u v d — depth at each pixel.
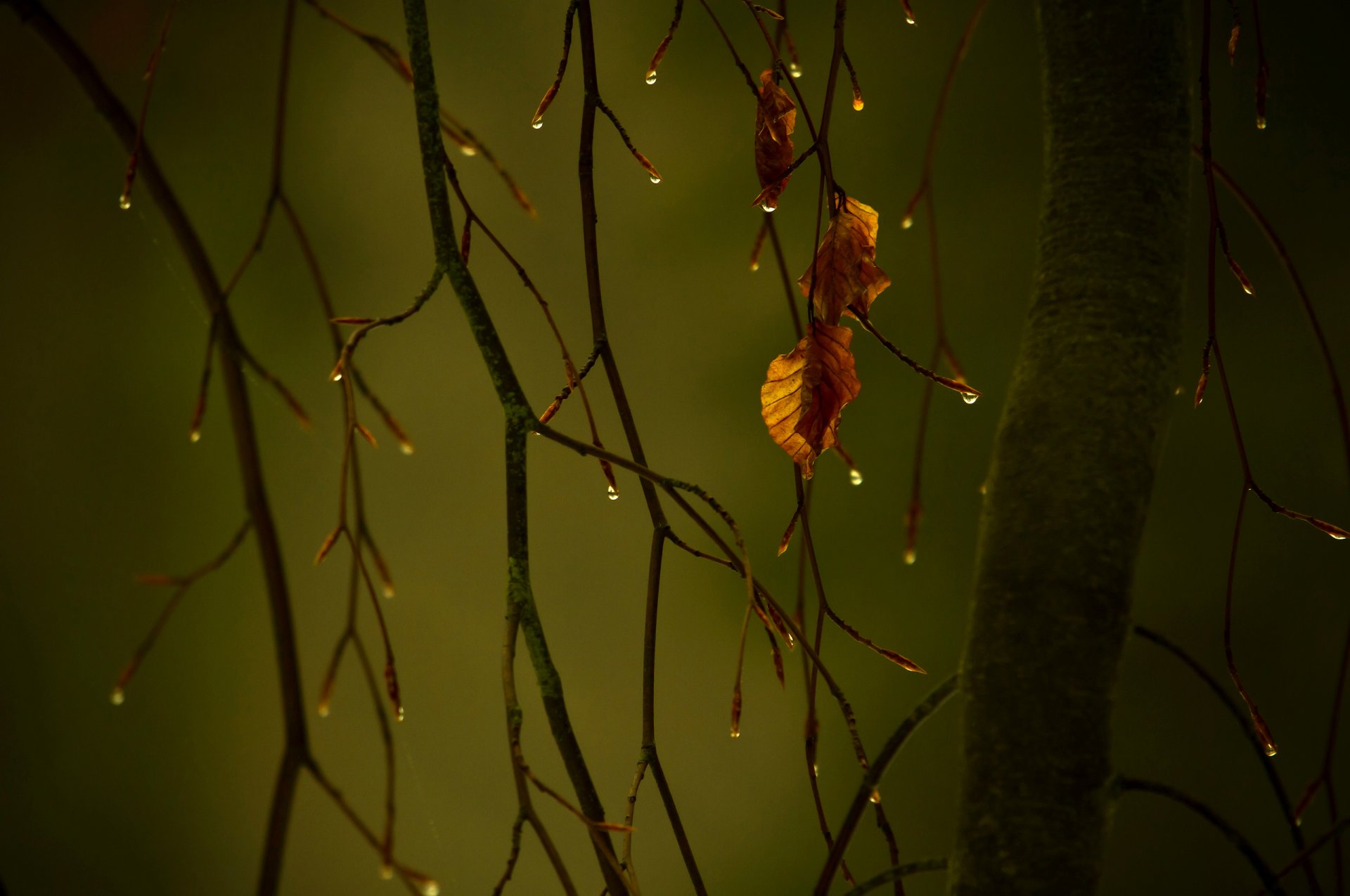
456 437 4.07
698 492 1.79
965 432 3.74
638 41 3.95
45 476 4.25
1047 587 1.77
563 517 4.01
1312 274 3.62
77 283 4.23
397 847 4.03
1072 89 1.82
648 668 1.86
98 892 4.13
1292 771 3.57
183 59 4.14
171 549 4.24
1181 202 1.81
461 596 4.07
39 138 4.20
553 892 3.90
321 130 4.13
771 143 1.86
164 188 1.80
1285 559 3.60
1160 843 3.61
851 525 3.79
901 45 3.83
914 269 3.80
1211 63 3.68
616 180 3.98
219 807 4.16
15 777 4.16
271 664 4.20
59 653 4.23
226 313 1.79
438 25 4.07
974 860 1.77
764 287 3.87
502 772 4.00
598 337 1.88
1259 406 3.64
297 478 4.16
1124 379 1.78
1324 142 3.62
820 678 3.78
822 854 3.74
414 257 4.08
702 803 3.85
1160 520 3.68
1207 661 3.63
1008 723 1.77
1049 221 1.82
